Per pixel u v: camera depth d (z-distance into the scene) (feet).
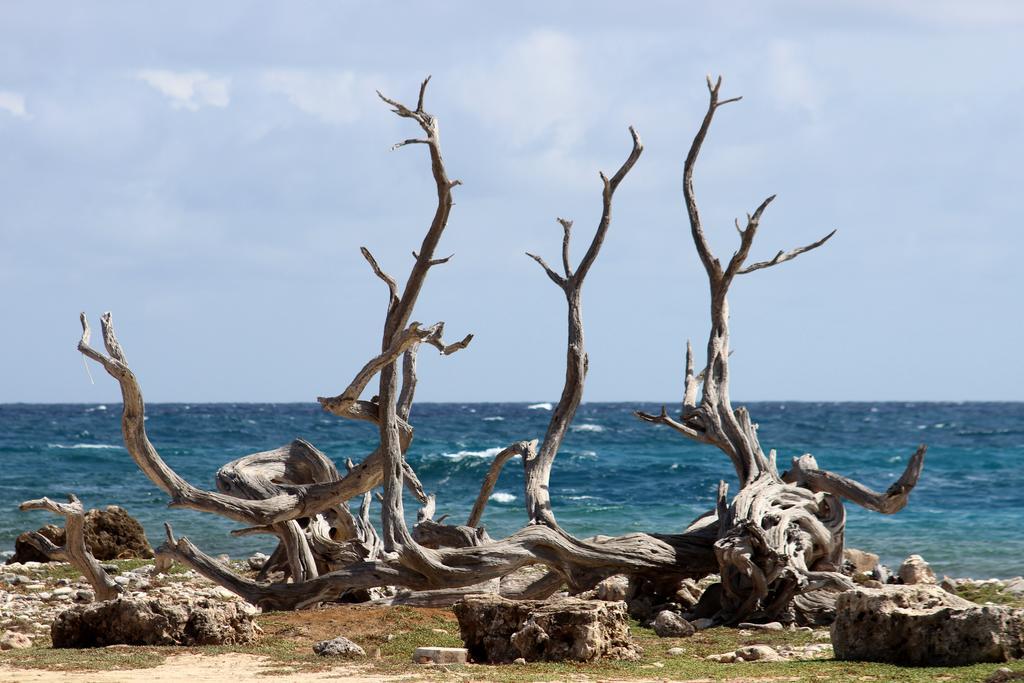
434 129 98.37
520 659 75.15
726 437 120.37
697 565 113.09
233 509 103.14
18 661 74.28
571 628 75.56
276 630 88.12
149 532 193.36
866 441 475.31
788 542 108.17
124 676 68.95
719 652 85.51
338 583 101.55
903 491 111.45
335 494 105.91
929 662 71.87
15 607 107.65
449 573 101.91
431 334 98.43
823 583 104.27
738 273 124.16
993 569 165.48
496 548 104.47
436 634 86.74
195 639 82.07
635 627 102.63
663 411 121.08
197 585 122.11
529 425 619.26
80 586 122.72
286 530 107.86
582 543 108.88
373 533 114.73
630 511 237.45
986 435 517.55
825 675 68.80
